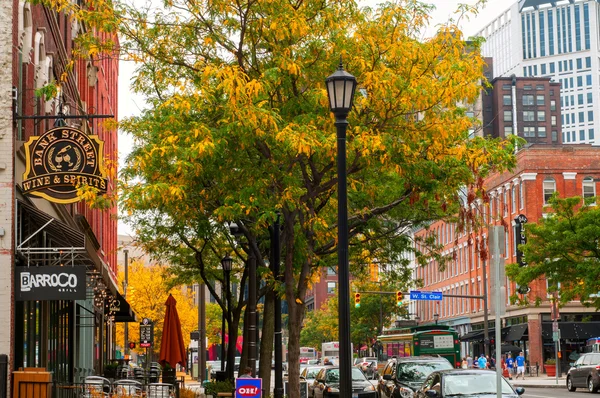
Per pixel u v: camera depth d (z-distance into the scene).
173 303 31.27
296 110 19.03
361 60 18.39
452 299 97.56
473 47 19.58
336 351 82.12
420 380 28.12
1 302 16.91
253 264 25.64
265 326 28.44
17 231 18.58
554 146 78.00
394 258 33.28
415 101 18.22
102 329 47.97
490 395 19.28
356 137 18.02
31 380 16.89
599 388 44.31
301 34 18.67
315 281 22.23
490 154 19.31
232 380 33.81
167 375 32.19
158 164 18.64
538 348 76.69
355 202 24.97
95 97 42.41
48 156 16.83
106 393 24.20
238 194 18.80
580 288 48.69
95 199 16.81
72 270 17.36
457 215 32.59
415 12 19.25
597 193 77.88
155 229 34.69
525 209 76.88
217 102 18.73
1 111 17.11
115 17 19.36
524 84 165.00
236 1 18.91
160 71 20.28
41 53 23.53
